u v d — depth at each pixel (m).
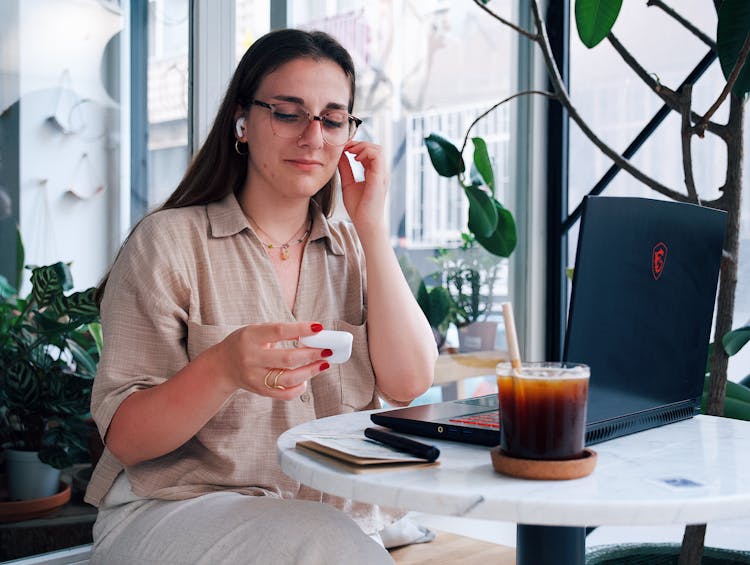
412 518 2.52
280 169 1.44
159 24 2.12
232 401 1.37
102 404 1.28
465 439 1.07
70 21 1.95
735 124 1.83
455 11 2.88
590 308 0.99
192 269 1.41
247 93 1.48
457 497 0.80
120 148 2.05
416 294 2.78
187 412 1.18
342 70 1.50
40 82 1.90
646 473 0.90
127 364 1.33
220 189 1.53
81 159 1.98
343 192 1.58
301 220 1.56
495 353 3.06
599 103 2.98
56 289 1.92
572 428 0.87
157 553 1.20
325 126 1.45
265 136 1.44
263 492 1.38
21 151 1.88
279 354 1.08
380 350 1.51
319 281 1.55
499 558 2.00
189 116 2.19
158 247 1.38
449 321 2.89
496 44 3.02
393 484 0.84
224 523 1.17
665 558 2.14
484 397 1.38
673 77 2.76
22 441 1.87
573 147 3.10
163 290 1.36
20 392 1.87
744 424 1.22
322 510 1.15
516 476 0.88
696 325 1.23
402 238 2.75
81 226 1.98
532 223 3.13
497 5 3.02
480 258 2.99
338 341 1.08
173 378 1.21
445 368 2.87
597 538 2.41
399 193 2.74
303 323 1.09
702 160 2.71
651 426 1.16
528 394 0.87
